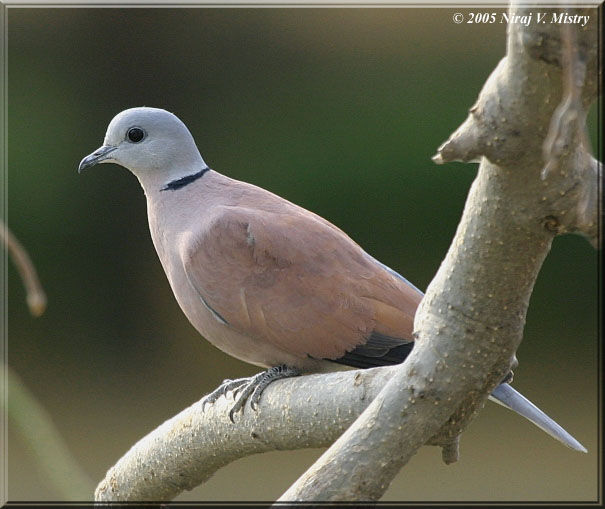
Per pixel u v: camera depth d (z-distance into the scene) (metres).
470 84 15.47
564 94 3.71
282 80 16.09
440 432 5.06
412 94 15.59
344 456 4.66
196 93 16.34
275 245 7.04
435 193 15.39
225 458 6.18
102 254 16.38
